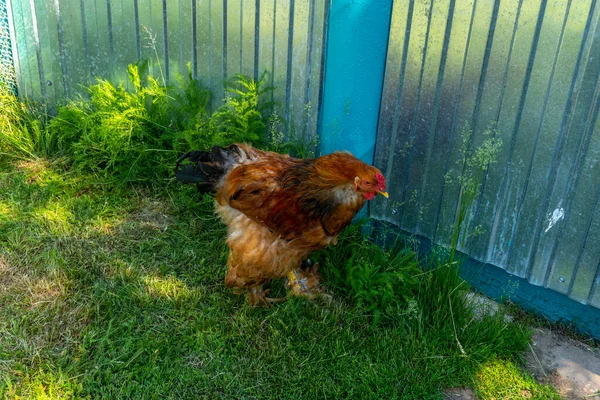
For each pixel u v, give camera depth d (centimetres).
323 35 149
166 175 182
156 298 133
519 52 121
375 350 123
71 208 166
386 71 143
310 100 159
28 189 174
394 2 137
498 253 138
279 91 166
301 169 119
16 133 195
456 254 145
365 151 152
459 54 129
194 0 174
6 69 214
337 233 122
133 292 133
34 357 113
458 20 127
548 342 131
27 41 209
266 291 138
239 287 131
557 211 124
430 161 142
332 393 112
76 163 185
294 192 117
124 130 177
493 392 116
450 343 126
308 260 144
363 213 158
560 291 130
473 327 127
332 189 115
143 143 180
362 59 142
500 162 130
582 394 117
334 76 146
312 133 162
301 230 120
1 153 186
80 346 116
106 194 175
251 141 169
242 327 126
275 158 130
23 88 218
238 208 123
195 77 186
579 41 112
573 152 119
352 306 136
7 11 206
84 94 209
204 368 116
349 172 113
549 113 120
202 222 164
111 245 153
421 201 147
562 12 112
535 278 133
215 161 129
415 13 133
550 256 129
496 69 125
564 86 116
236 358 119
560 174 122
